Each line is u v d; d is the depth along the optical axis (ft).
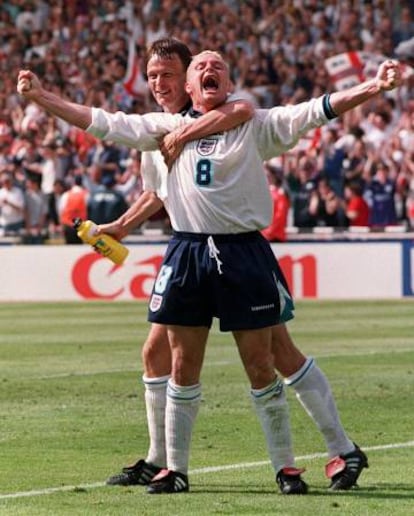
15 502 59.77
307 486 62.28
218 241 61.16
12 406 93.61
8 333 154.40
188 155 61.26
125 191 230.27
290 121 60.70
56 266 218.38
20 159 241.96
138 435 80.64
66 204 221.66
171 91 63.77
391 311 181.27
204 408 91.86
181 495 61.41
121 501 59.88
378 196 216.95
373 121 233.14
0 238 227.40
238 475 67.10
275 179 212.43
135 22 280.31
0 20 289.74
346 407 91.86
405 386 102.89
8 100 274.36
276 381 62.23
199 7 277.23
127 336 149.07
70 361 123.54
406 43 259.19
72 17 286.05
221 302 61.16
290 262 210.79
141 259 214.28
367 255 208.64
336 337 144.87
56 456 73.26
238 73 263.49
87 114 61.41
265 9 271.28
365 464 63.36
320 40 263.49
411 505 58.39
